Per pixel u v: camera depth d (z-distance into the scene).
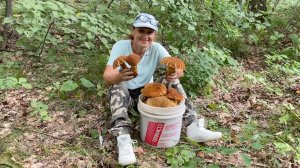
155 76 4.21
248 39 6.09
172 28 5.19
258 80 4.76
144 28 3.29
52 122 3.73
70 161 3.20
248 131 3.76
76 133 3.59
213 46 4.98
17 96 4.11
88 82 4.16
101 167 3.17
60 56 4.98
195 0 5.67
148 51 3.54
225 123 3.89
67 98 4.13
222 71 4.98
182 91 3.57
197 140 3.46
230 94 4.52
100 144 3.40
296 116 3.96
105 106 4.00
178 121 3.30
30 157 3.22
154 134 3.31
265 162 3.31
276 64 5.38
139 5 5.74
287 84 4.85
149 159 3.25
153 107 3.18
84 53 5.02
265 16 6.66
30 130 3.59
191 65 4.32
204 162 3.26
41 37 4.79
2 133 3.52
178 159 3.19
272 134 3.74
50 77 4.51
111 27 4.48
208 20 5.55
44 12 4.62
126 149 3.12
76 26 5.43
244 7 6.29
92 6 5.03
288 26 6.41
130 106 3.67
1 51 4.97
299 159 3.24
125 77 3.17
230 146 3.51
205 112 4.08
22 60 4.80
